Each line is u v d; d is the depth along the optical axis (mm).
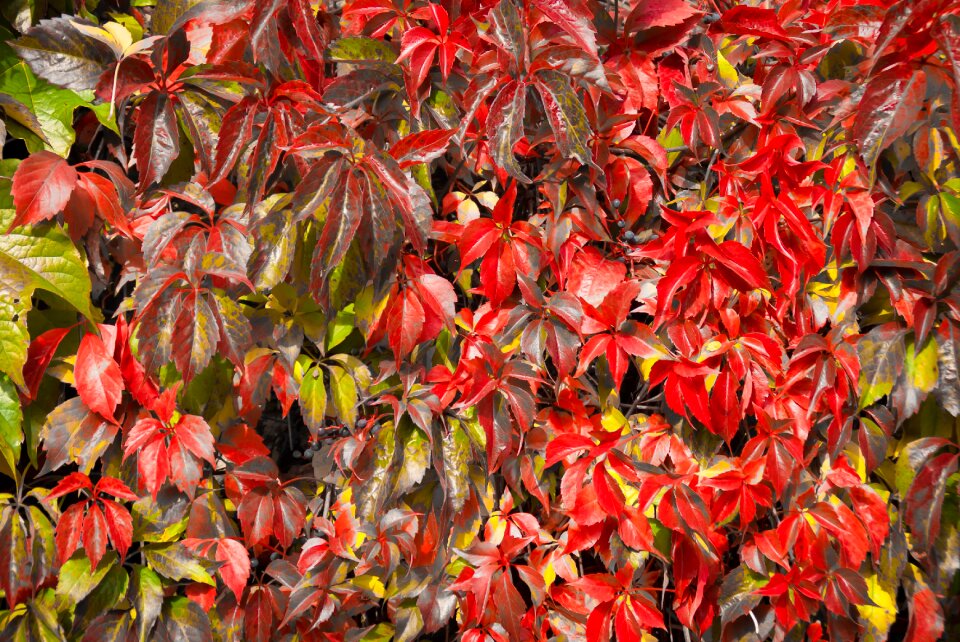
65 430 1490
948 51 1477
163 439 1505
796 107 1591
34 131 1472
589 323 1550
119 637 1507
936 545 1597
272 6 1433
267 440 1683
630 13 1563
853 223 1579
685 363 1538
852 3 1577
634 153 1582
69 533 1488
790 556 1605
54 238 1450
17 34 1490
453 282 1600
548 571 1576
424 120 1518
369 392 1562
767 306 1596
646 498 1538
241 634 1551
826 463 1604
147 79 1467
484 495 1565
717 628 1614
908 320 1573
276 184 1521
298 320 1547
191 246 1486
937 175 1594
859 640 1613
